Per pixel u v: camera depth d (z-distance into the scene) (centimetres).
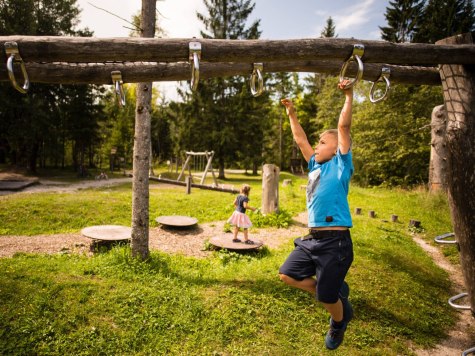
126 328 418
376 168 2405
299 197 1644
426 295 614
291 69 355
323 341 438
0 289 459
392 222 1241
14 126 2566
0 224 935
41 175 2712
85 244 812
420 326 513
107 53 237
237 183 2700
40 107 2686
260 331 442
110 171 3431
